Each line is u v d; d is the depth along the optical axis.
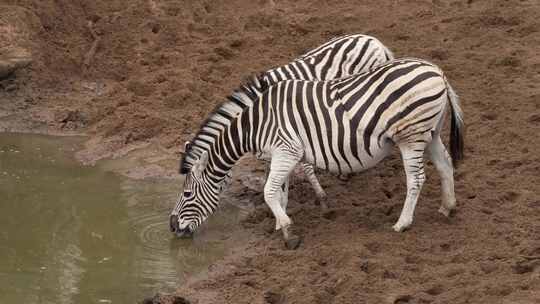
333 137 10.59
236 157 11.22
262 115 10.89
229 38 18.33
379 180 12.71
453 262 10.16
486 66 16.20
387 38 17.91
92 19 18.83
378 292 9.60
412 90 10.22
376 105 10.37
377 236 10.84
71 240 11.63
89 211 12.46
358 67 12.21
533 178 12.12
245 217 12.09
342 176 12.77
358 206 11.97
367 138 10.49
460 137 10.80
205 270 10.73
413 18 18.78
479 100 14.80
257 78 11.20
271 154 10.89
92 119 15.79
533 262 9.84
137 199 12.84
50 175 13.70
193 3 19.53
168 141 14.71
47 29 17.98
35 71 16.95
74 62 17.56
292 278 10.12
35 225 12.08
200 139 11.30
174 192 13.05
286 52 17.78
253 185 13.10
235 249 11.19
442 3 19.31
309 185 12.74
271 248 11.03
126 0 19.30
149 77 16.84
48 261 11.09
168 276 10.65
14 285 10.49
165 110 15.77
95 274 10.75
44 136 15.30
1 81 16.64
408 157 10.54
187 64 17.41
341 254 10.41
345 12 19.28
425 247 10.55
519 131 13.60
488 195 11.76
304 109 10.67
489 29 17.86
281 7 19.77
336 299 9.53
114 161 14.23
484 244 10.48
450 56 16.80
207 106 15.73
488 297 9.23
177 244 11.44
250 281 10.22
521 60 16.25
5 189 13.19
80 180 13.53
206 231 11.78
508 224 10.92
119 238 11.66
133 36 18.44
